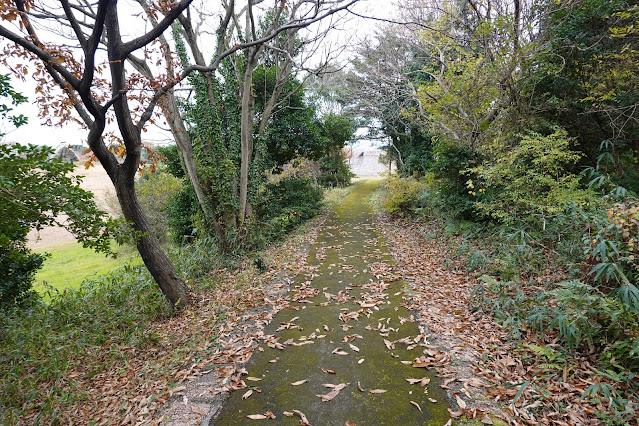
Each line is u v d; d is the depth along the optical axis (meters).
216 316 4.43
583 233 3.92
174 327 4.39
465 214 7.58
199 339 3.85
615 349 2.73
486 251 5.60
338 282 5.31
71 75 3.53
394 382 2.82
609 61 6.24
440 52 8.91
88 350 3.93
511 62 6.21
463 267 5.28
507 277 4.44
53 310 4.91
